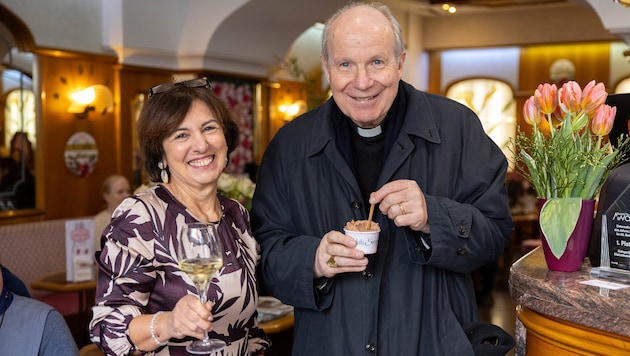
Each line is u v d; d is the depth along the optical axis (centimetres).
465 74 1106
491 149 207
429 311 196
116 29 620
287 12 693
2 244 528
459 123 206
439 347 194
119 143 652
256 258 204
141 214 182
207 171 187
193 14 672
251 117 791
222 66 715
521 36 1034
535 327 173
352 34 179
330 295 198
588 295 155
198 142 184
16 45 557
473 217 188
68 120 601
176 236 183
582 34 989
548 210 179
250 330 206
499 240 197
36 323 203
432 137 199
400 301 195
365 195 205
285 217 211
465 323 204
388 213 181
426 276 198
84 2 609
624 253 166
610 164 182
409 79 1062
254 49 732
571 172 177
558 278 170
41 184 577
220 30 668
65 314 502
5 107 549
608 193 172
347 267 180
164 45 668
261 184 219
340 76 184
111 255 177
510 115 1078
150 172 196
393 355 193
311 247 194
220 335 188
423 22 1102
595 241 177
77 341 480
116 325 170
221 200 205
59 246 571
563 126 177
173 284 182
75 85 605
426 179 198
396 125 200
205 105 189
